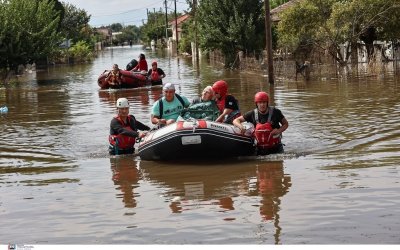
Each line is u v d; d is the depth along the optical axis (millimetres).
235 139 10484
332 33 33094
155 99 22766
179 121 10633
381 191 7773
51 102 23109
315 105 17562
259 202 7621
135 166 10438
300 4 33469
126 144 11461
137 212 7473
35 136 14250
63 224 7109
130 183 9141
